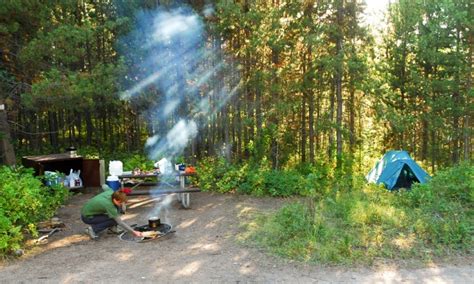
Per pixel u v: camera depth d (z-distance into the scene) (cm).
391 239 728
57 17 1361
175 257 670
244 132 1697
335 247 678
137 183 1231
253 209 1003
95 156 1753
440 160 1873
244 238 760
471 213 875
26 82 1317
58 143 2172
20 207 795
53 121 2095
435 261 639
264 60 1445
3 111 1234
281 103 1362
